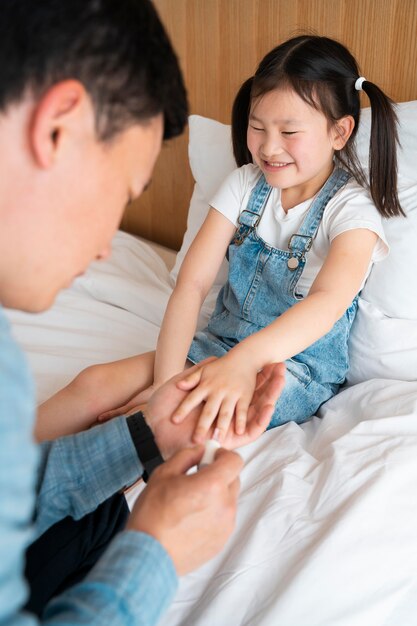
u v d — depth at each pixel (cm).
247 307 134
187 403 83
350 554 80
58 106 49
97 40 50
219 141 166
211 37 185
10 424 40
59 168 51
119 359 132
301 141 120
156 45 56
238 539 88
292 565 81
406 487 89
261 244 135
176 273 172
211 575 83
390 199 124
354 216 122
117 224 60
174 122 62
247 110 138
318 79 118
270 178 125
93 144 52
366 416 111
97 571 52
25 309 59
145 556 52
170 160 210
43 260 55
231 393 86
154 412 84
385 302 126
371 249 121
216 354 129
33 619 42
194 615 78
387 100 122
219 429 81
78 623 46
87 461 78
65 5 49
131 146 56
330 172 132
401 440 97
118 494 85
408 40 146
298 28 164
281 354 100
